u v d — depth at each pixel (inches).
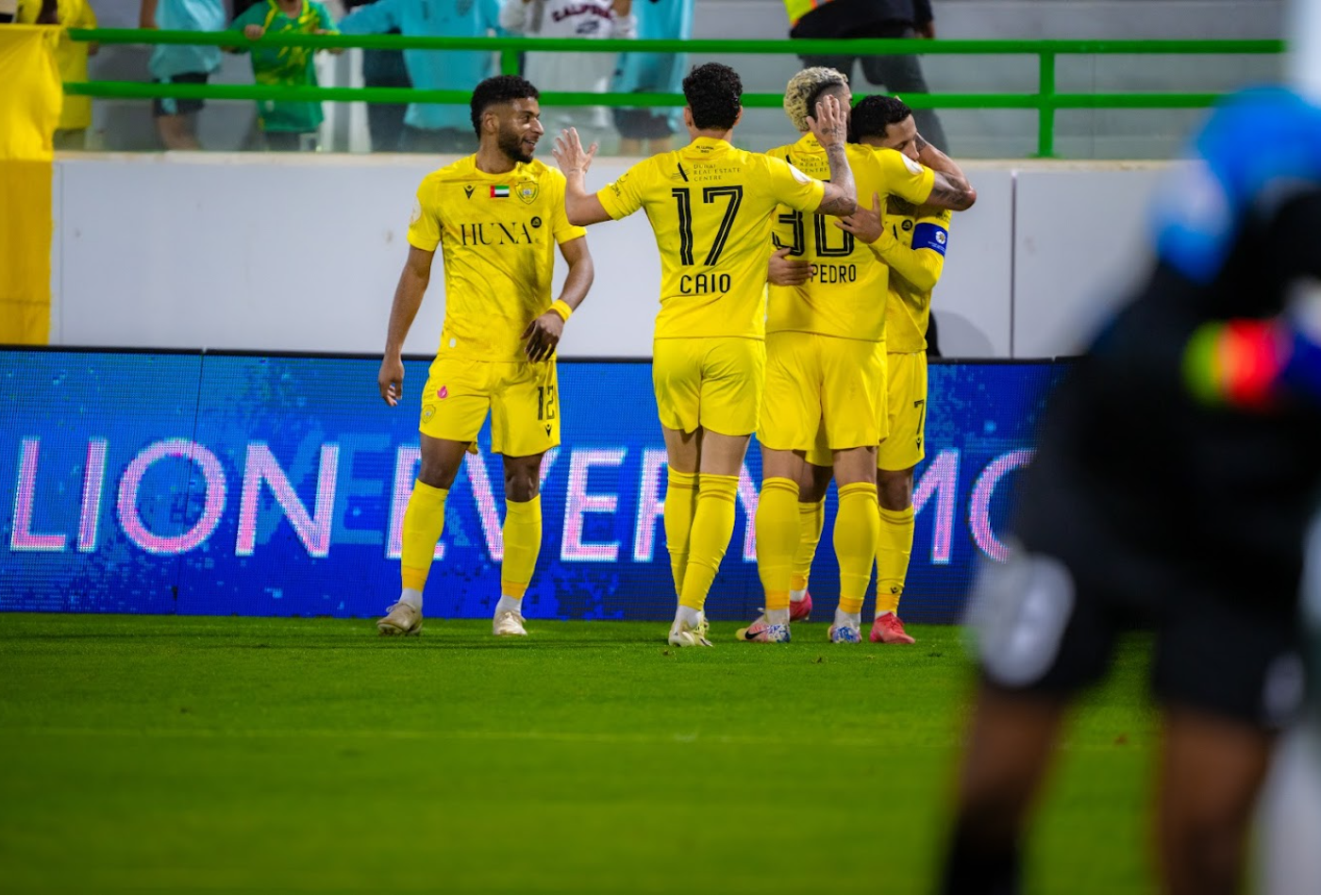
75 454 1085.8
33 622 969.5
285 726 516.4
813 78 877.8
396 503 1069.8
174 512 1075.9
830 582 1061.8
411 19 1328.7
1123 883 326.0
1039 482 280.2
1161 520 264.8
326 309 1236.5
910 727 525.0
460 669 697.0
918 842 356.5
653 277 1232.2
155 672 673.0
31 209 1232.8
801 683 653.3
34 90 1230.9
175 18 1352.1
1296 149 257.1
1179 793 256.4
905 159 850.8
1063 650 266.8
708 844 354.0
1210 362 256.2
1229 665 254.1
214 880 319.9
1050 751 269.4
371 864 334.0
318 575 1064.8
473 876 325.1
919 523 1060.5
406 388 1079.6
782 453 866.8
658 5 1336.1
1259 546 257.4
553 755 464.8
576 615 1061.1
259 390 1086.4
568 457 1079.0
